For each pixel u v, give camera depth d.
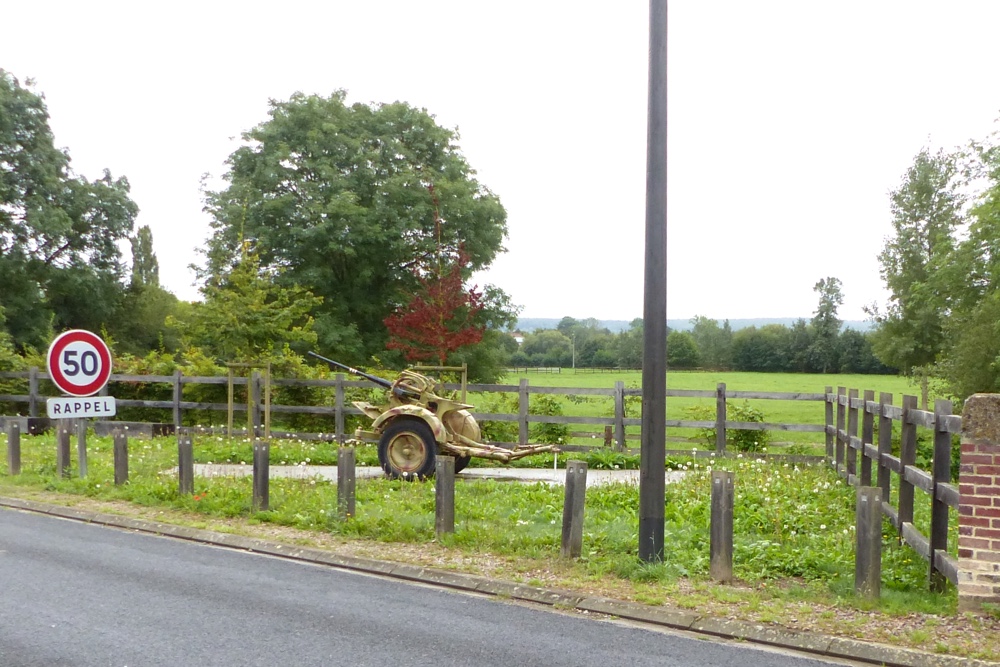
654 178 6.94
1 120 35.94
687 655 5.27
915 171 23.92
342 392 16.55
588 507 10.02
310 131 31.03
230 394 17.12
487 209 32.44
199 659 5.01
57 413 10.20
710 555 6.93
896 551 7.86
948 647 5.32
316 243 30.69
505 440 18.33
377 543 8.05
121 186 43.72
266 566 7.38
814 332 82.62
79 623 5.64
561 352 102.25
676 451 15.41
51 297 41.62
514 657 5.16
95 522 9.22
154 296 54.88
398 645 5.33
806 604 6.19
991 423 5.88
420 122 33.62
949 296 18.03
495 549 7.74
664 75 6.92
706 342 94.12
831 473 13.11
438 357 19.14
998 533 5.86
